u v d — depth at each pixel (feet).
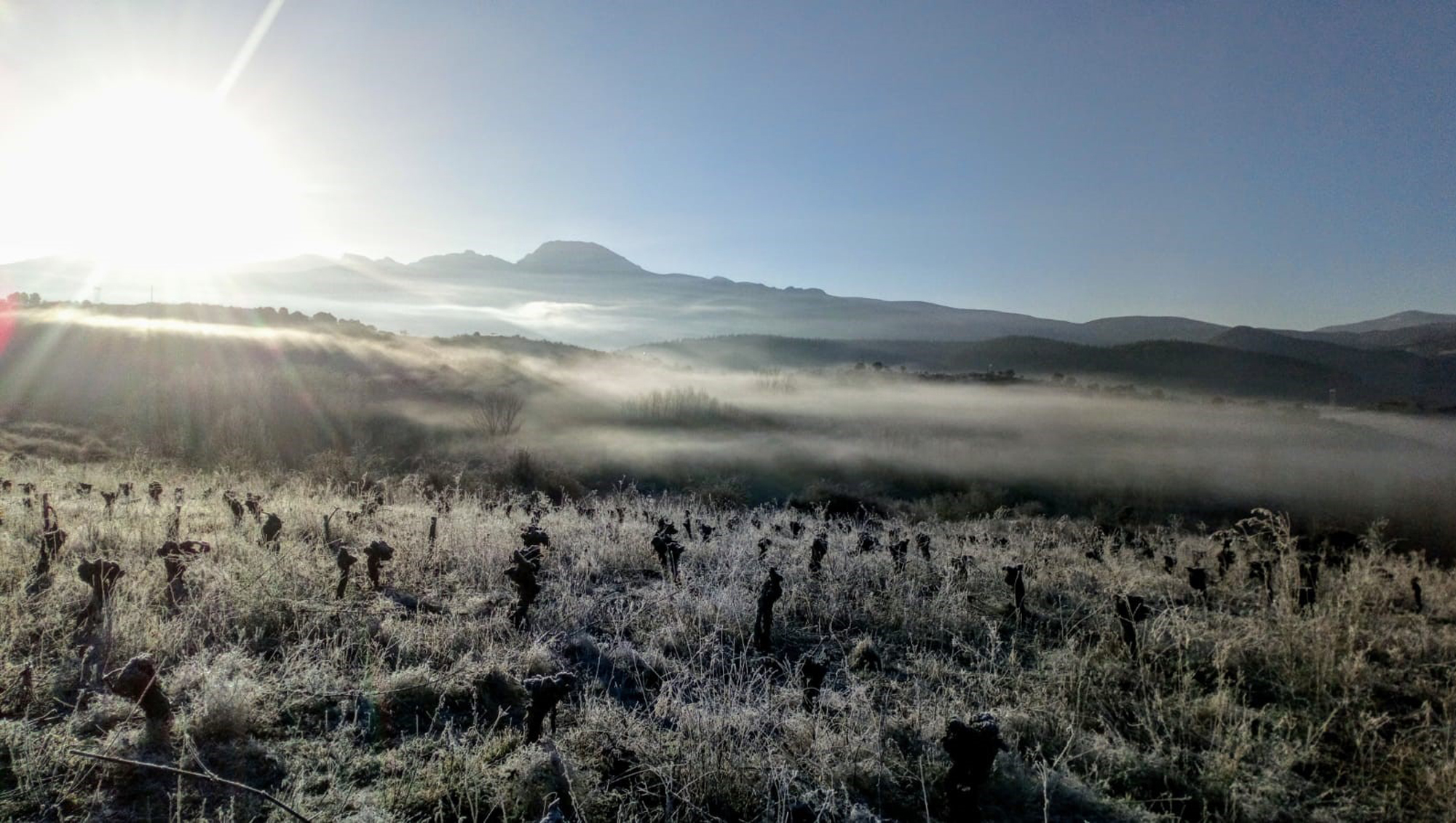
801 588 25.18
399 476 95.96
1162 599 26.27
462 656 16.87
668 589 23.39
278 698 14.25
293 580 20.65
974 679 18.63
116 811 10.67
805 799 12.75
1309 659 19.83
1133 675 19.11
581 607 21.61
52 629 15.96
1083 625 23.40
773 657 19.35
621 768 13.42
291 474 74.43
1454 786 13.55
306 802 11.24
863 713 15.89
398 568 23.85
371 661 16.25
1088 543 41.11
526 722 13.85
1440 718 17.10
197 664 14.93
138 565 21.03
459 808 11.49
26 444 94.94
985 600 25.81
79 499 34.73
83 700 13.52
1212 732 16.11
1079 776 14.52
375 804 11.34
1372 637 21.63
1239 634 22.15
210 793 11.30
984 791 13.57
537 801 11.79
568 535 31.86
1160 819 13.20
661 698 15.84
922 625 22.70
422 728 13.99
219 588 19.16
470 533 28.07
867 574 27.78
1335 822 13.20
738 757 13.52
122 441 106.83
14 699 13.23
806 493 127.24
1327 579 28.60
